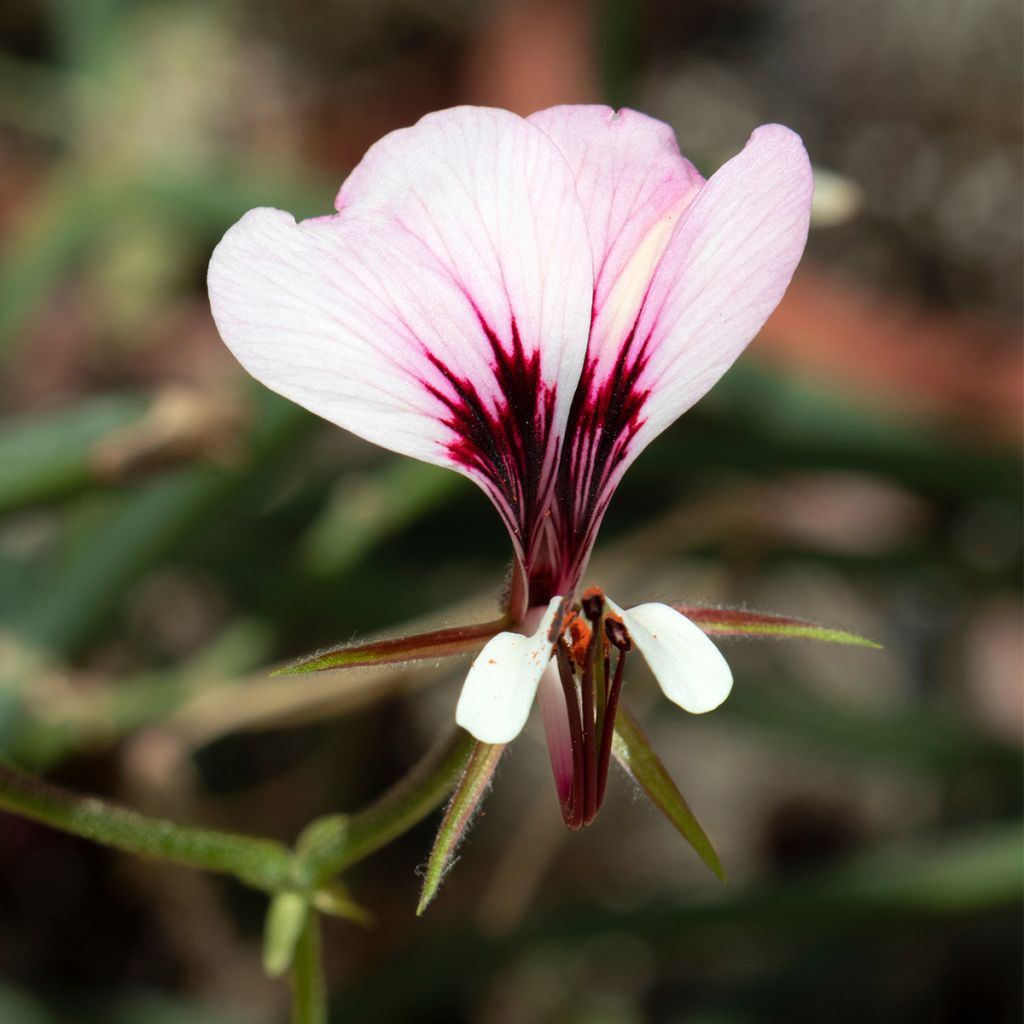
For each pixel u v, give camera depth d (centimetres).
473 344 20
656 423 20
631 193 20
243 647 28
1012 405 33
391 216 19
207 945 30
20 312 32
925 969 31
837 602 37
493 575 33
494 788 34
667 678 19
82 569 27
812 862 34
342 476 33
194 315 39
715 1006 31
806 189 19
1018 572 33
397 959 27
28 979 31
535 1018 31
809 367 32
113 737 27
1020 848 27
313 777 32
